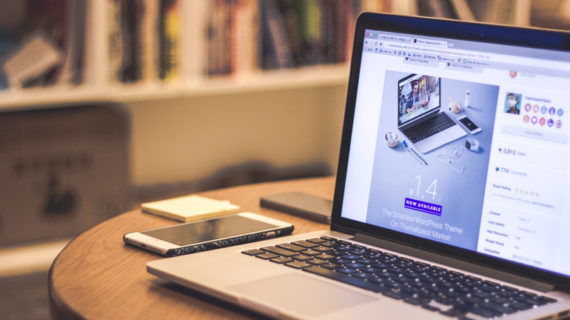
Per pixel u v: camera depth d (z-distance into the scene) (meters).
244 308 0.69
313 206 1.08
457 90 0.84
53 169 2.10
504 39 0.81
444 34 0.85
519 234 0.77
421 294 0.70
